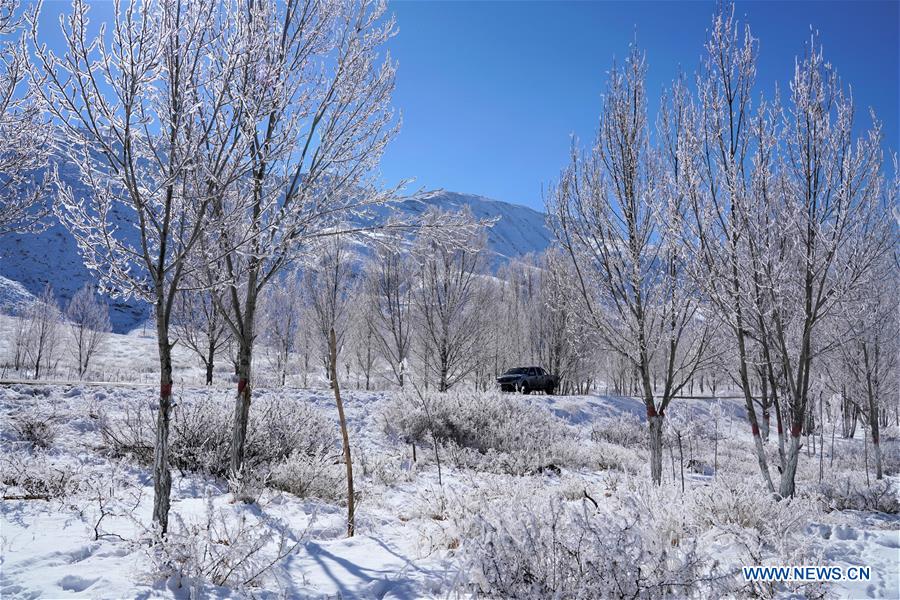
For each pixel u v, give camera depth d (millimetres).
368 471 9273
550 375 29125
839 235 7129
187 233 5457
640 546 3463
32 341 34188
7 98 7254
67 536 4512
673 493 6027
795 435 7734
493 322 28422
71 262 78812
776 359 8703
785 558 4383
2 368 33062
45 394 11766
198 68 4695
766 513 5680
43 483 6184
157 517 4266
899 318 14156
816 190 7367
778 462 17125
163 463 4363
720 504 5863
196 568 3715
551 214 9531
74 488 6273
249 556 3895
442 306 22172
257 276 7473
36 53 4059
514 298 39781
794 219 7371
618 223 9109
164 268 4496
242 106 4812
